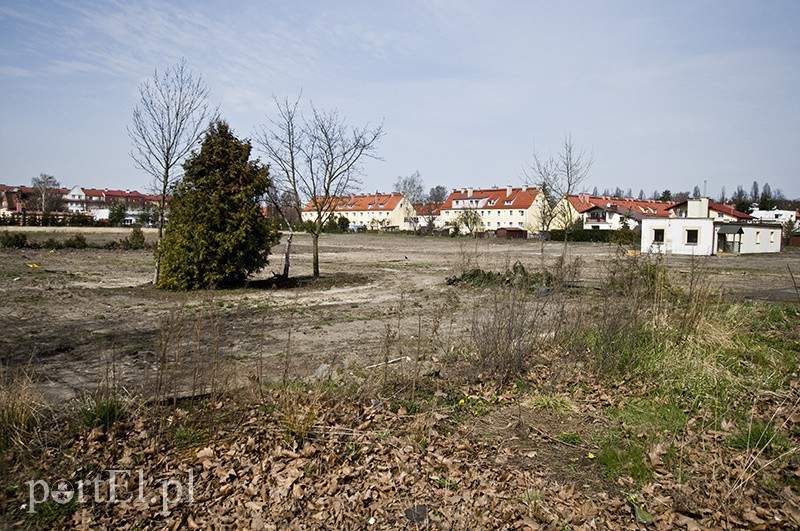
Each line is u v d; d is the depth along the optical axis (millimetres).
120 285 15906
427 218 95688
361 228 78562
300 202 19328
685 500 3814
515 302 7449
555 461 4449
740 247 38625
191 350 7598
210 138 15039
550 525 3486
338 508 3639
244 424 4898
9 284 15211
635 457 4414
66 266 21672
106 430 4629
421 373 6656
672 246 37094
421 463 4293
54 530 3330
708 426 5184
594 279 16797
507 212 81938
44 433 4492
